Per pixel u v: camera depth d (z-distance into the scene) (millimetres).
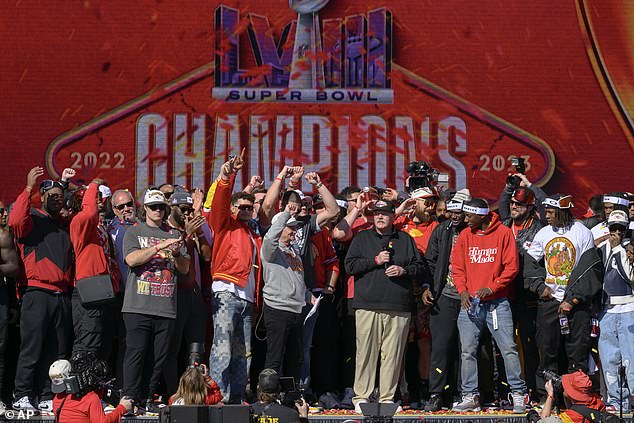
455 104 46781
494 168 46688
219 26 46656
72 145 46031
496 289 29859
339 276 32125
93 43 46250
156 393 30703
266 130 46688
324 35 46781
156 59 46469
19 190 45781
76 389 24562
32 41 46062
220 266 29500
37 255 29203
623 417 29125
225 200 29312
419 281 30844
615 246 30766
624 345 30328
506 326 30016
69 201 30250
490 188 46688
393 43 46781
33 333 28922
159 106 46469
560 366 32094
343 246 32438
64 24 46219
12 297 30203
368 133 46719
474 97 46781
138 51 46438
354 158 46719
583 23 46781
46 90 46031
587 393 27109
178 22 46562
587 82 46812
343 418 28781
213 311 29406
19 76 45938
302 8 46781
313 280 30859
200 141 46500
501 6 46875
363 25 46750
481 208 30328
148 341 28750
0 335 28938
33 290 28984
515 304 31359
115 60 46312
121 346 30109
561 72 46844
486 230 30391
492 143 46719
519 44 46875
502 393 31719
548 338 30375
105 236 29828
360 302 30281
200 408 23281
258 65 46719
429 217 32719
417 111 46812
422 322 31672
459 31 46875
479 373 31578
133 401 27562
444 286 30703
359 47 46781
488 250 30250
